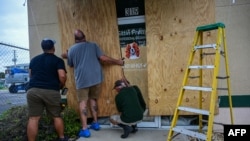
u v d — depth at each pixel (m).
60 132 4.48
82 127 4.93
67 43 5.38
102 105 5.33
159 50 5.00
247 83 4.75
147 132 4.99
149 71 5.05
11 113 5.21
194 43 4.05
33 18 5.60
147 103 5.30
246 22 4.73
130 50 5.33
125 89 4.70
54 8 5.51
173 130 3.99
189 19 4.86
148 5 5.00
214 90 3.55
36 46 5.61
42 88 4.26
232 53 4.78
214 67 3.63
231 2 4.75
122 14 5.32
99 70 5.06
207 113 3.59
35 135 4.31
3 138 4.56
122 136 4.67
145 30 5.22
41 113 4.36
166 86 5.01
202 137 3.59
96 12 5.26
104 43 5.26
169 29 4.95
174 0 4.91
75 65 4.97
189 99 4.92
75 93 5.39
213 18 4.75
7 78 13.50
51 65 4.38
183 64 4.93
